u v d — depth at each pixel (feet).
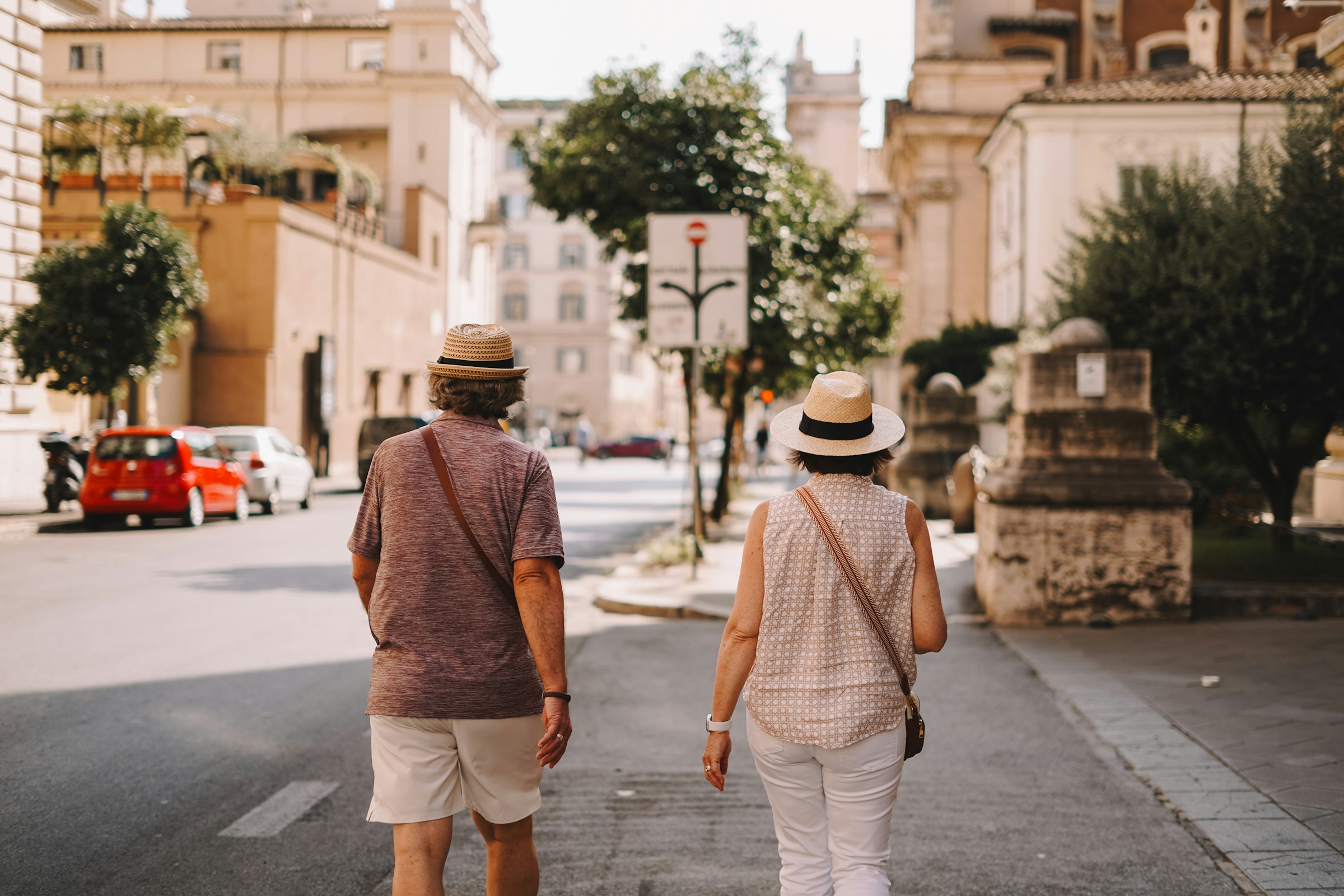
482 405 10.43
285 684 24.17
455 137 168.35
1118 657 26.81
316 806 16.20
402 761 9.63
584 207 60.75
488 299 188.44
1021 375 31.89
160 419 105.91
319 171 138.62
